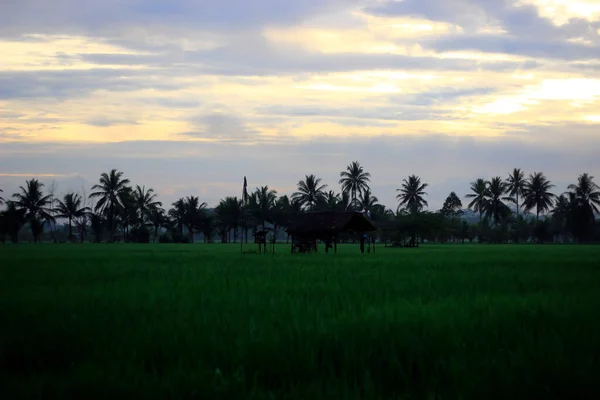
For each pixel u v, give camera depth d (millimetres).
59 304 13242
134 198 120562
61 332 10094
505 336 9539
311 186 124188
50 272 23172
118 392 7293
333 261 33281
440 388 7637
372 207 134250
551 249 62844
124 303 13320
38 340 9648
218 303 13086
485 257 38812
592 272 22406
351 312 11578
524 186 126938
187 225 126375
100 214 116438
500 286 16875
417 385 7809
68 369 8398
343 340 9203
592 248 68312
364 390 7406
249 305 12703
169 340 9438
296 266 27672
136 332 10000
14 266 27234
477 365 8062
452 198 144125
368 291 15492
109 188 114875
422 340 9211
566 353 8516
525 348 8797
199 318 11023
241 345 8922
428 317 10906
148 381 7617
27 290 16188
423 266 27375
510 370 7898
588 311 11602
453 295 14648
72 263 30078
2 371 8453
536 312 11422
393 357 8430
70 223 114750
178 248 66500
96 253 45406
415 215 91562
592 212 119375
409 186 130250
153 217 124250
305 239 55688
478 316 11047
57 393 7340
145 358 8664
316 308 12148
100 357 8680
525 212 131000
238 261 33156
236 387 7336
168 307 12562
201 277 20609
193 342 9250
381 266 27562
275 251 57844
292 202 125688
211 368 8094
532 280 18703
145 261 32500
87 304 13211
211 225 125562
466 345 9109
